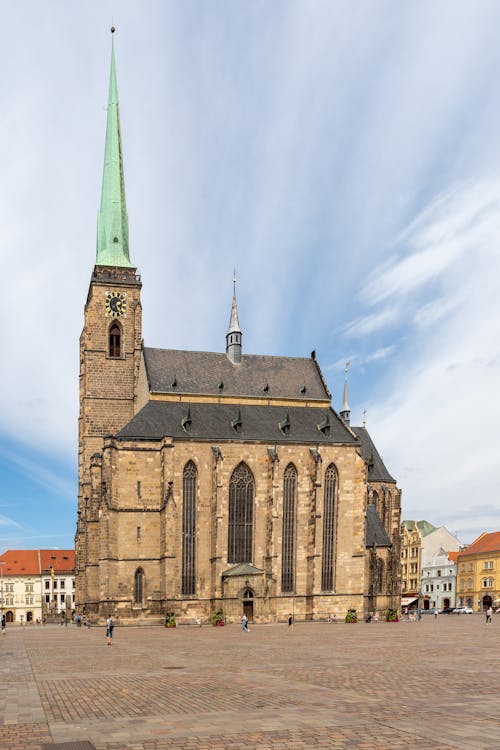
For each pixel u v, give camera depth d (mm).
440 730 17172
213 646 48500
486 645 46719
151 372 103250
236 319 111812
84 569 104062
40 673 31812
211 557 89625
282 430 100062
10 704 22266
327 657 38250
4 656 42375
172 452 89062
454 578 168500
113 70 121125
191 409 99438
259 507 93625
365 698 22469
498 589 151500
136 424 92688
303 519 95375
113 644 52406
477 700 21891
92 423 106125
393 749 15242
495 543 157375
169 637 61312
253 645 48969
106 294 108750
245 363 110750
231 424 98688
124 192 116875
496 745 15516
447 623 87938
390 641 51438
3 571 173875
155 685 26547
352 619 90438
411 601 160750
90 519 92188
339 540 96188
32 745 16234
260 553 92812
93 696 23859
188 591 88250
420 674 29125
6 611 171500
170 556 86250
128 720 19141
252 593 88938
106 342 108062
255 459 94125
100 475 93938
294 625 83500
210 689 25141
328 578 95188
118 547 86938
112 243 113125
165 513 87000
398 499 117812
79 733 17484
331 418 105250
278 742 16062
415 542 182375
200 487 90625
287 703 21641
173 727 18031
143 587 87312
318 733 16969
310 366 114125
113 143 117125
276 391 107625
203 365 107750
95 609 90250
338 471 97688
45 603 173625
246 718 19125
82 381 112375
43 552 181625
